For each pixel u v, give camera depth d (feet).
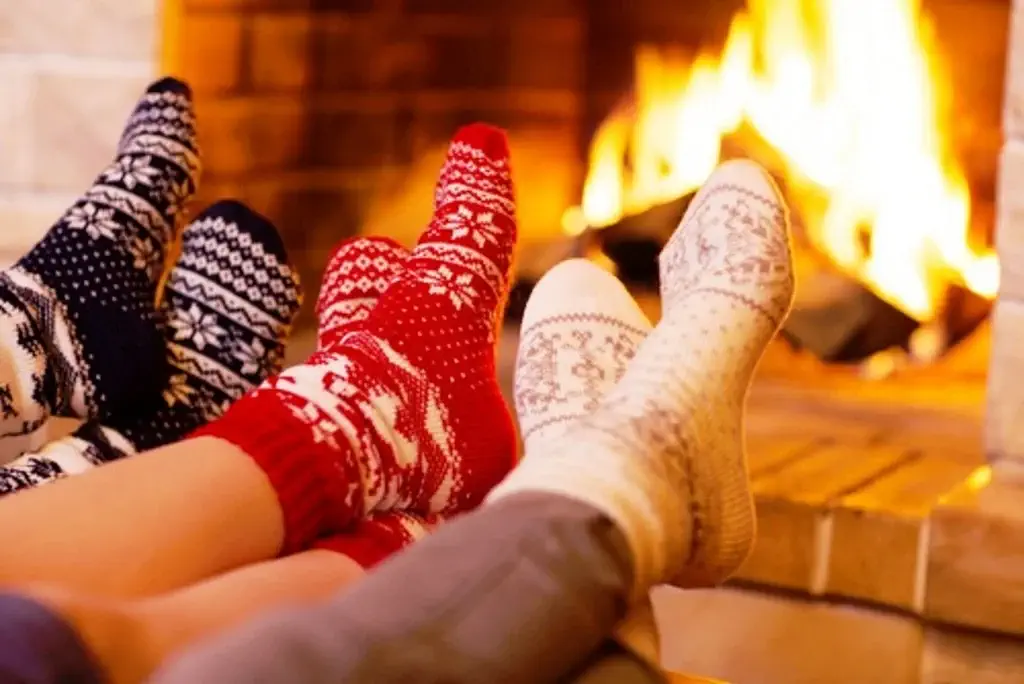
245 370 4.14
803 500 4.20
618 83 6.79
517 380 3.67
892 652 4.14
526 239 6.48
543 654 2.08
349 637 1.91
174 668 1.84
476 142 4.09
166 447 2.75
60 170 5.19
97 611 1.95
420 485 3.22
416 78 6.52
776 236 3.43
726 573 3.04
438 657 1.96
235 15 5.62
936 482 4.45
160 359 3.90
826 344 5.62
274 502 2.74
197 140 4.54
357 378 3.12
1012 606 3.84
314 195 6.20
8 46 5.14
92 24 5.11
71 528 2.47
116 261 3.97
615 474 2.43
